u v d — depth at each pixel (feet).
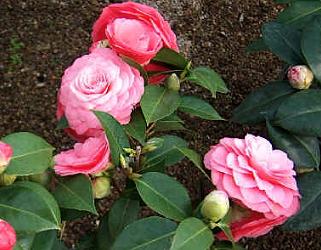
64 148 4.09
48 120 4.22
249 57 4.48
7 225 1.88
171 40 2.53
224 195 2.09
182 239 2.04
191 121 4.16
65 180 2.23
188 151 2.32
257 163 2.13
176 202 2.22
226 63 4.46
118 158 2.25
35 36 4.58
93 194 2.26
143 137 2.39
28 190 2.09
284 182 2.15
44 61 4.46
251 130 4.13
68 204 2.19
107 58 2.34
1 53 4.50
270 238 3.82
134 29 2.41
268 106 3.10
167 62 2.60
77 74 2.27
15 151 2.19
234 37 4.59
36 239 2.16
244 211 2.20
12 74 4.40
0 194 2.09
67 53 4.50
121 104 2.27
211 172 2.22
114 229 2.41
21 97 4.31
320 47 2.77
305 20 3.12
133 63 2.40
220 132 4.14
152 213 3.67
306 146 2.69
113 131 2.20
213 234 2.20
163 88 2.49
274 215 2.14
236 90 4.31
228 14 4.71
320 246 3.81
